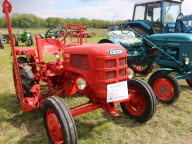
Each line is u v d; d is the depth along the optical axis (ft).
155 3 23.81
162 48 16.22
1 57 29.73
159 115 11.45
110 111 8.89
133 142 8.93
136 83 10.13
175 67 15.46
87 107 8.86
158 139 9.14
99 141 8.89
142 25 24.71
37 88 10.59
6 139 9.20
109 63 8.21
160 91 13.48
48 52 12.21
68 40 48.65
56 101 7.96
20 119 10.91
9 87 16.25
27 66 12.25
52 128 7.98
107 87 8.30
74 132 7.51
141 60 18.80
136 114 10.61
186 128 10.06
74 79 9.88
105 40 19.79
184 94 14.89
